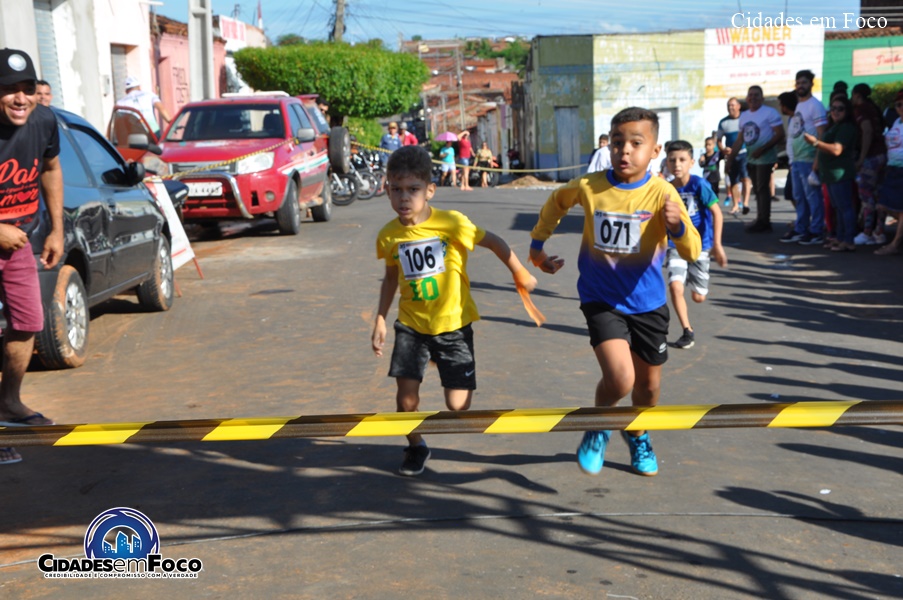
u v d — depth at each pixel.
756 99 14.23
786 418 3.19
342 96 31.66
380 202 20.69
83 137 7.87
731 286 10.20
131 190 8.48
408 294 4.57
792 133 13.16
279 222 14.36
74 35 17.48
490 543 3.94
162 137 14.84
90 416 5.81
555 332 7.91
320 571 3.71
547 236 4.64
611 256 4.33
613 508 4.29
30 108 4.87
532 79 41.34
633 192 4.27
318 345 7.51
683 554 3.82
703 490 4.49
